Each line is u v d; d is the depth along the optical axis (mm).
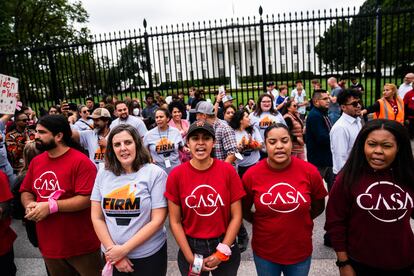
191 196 2086
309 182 2070
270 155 2016
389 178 1723
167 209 2219
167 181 2176
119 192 2100
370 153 1703
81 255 2447
